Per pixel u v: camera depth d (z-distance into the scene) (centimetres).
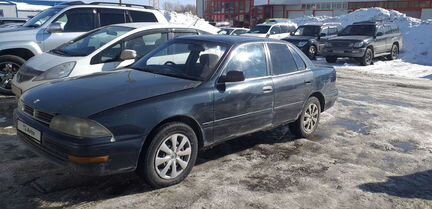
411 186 458
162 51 534
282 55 571
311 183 450
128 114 380
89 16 859
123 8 888
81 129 362
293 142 598
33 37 803
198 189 420
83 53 657
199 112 437
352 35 1841
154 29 711
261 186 436
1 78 785
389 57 1942
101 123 366
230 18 5472
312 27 2028
